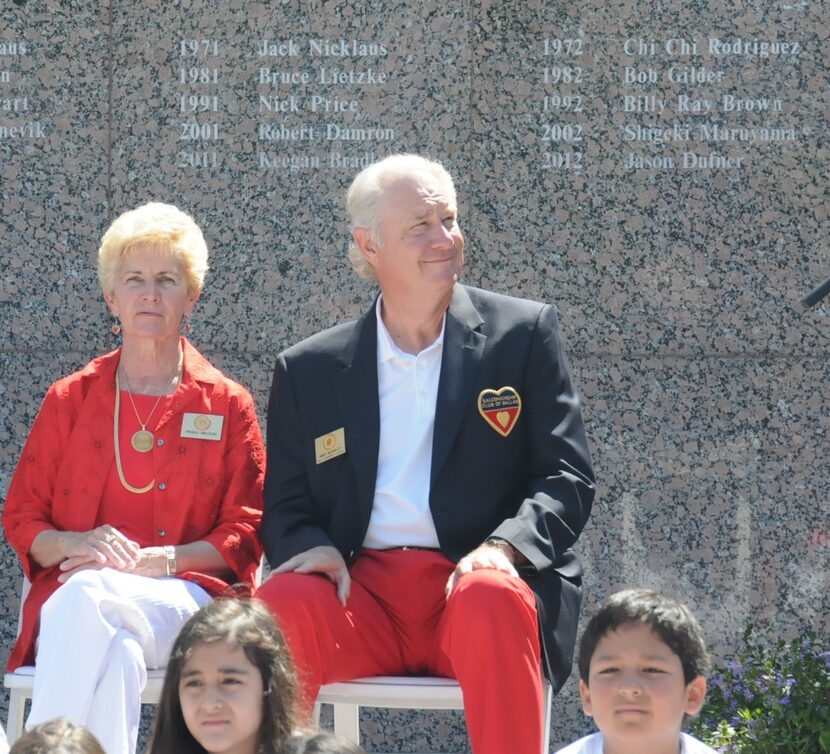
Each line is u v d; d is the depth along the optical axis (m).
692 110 10.55
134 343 8.62
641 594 6.16
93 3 10.63
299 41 10.60
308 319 10.55
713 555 10.36
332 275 10.55
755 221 10.52
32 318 10.55
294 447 8.20
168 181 10.59
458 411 7.93
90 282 10.58
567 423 7.99
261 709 6.19
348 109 10.59
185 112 10.59
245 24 10.61
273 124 10.59
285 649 6.31
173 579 7.96
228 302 10.55
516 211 10.55
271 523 8.02
